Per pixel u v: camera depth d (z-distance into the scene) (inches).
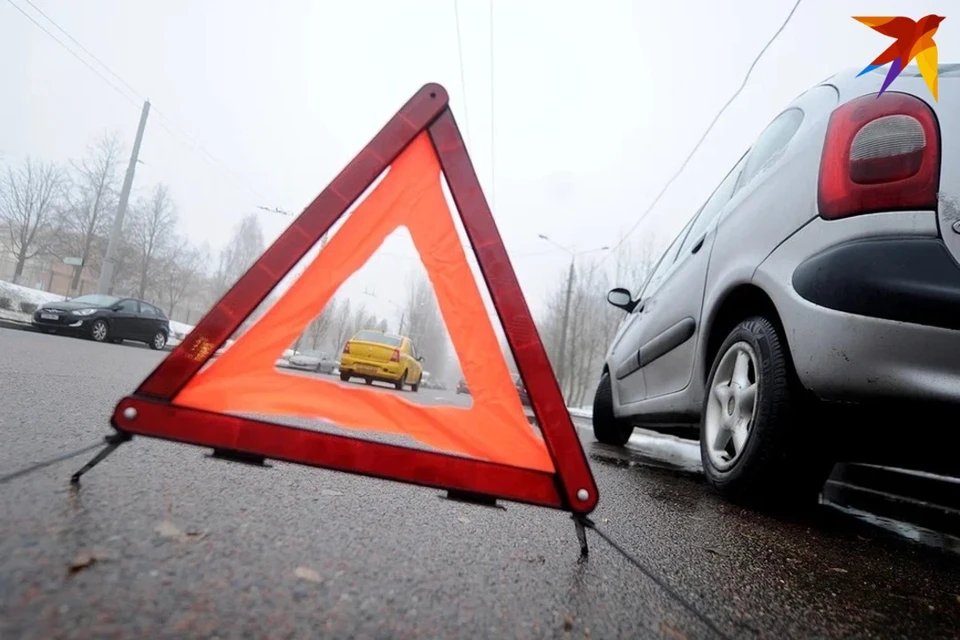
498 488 48.2
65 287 1642.5
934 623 44.3
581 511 48.3
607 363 200.5
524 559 46.1
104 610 26.9
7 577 28.5
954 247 59.7
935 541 78.7
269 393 49.3
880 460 78.0
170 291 1391.5
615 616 36.9
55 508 39.6
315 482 62.5
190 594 30.1
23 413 77.4
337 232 52.5
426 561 41.7
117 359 249.8
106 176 1047.6
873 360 61.5
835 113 74.7
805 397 73.4
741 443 83.4
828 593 48.3
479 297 53.1
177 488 50.1
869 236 64.2
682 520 70.8
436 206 54.0
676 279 128.9
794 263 72.5
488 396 51.2
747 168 108.8
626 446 207.2
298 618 29.6
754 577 50.0
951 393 58.0
